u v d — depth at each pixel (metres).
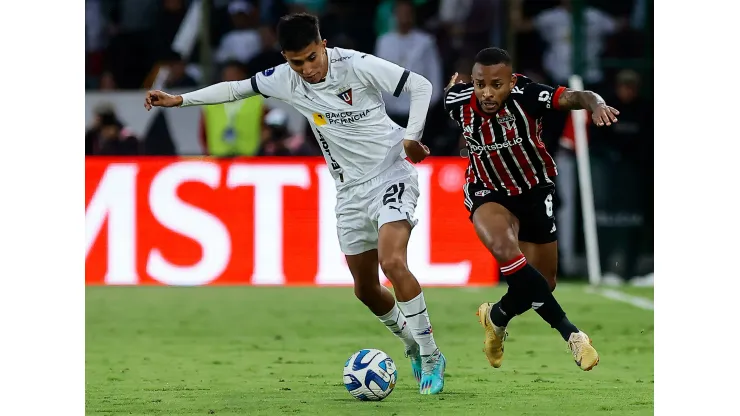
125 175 45.06
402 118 46.94
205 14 49.75
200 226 45.06
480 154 22.77
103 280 45.19
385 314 23.50
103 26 53.78
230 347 30.59
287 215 45.06
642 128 46.81
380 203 22.66
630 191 47.19
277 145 45.56
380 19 52.78
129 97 46.78
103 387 23.89
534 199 22.83
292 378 25.12
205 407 21.09
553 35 50.84
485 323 23.28
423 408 20.72
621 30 47.19
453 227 44.53
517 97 22.00
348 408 20.77
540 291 21.80
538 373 25.72
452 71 49.72
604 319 35.72
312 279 45.09
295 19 21.89
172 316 37.03
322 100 22.94
